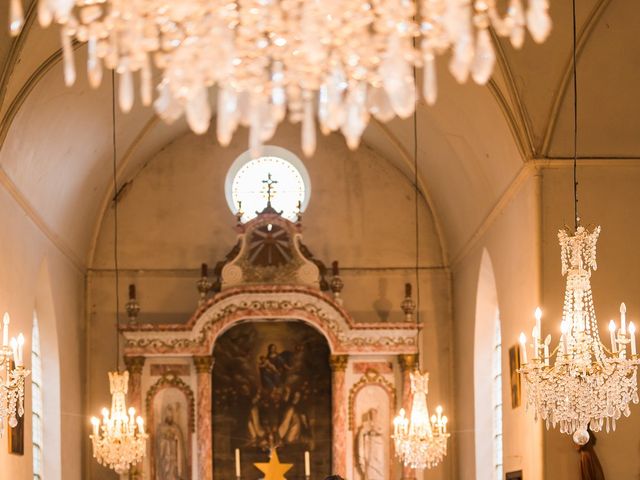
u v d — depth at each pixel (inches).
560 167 820.6
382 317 1123.3
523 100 819.4
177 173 1139.9
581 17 786.8
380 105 471.2
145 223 1130.0
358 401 1083.3
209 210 1136.8
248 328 1115.3
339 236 1136.2
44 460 994.7
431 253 1135.0
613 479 776.3
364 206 1141.1
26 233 901.8
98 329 1109.1
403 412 968.9
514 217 876.6
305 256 1098.7
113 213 1128.8
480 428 1024.9
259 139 440.8
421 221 1140.5
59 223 998.4
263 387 1106.7
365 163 1147.9
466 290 1065.5
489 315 1024.2
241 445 1097.4
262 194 1143.0
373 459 1072.8
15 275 867.4
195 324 1077.8
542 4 425.1
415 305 1112.8
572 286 682.8
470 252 1048.8
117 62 492.7
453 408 1106.7
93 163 1030.4
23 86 803.4
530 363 687.1
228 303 1081.4
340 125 486.9
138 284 1121.4
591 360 687.1
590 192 816.9
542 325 805.9
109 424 938.1
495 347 1024.9
